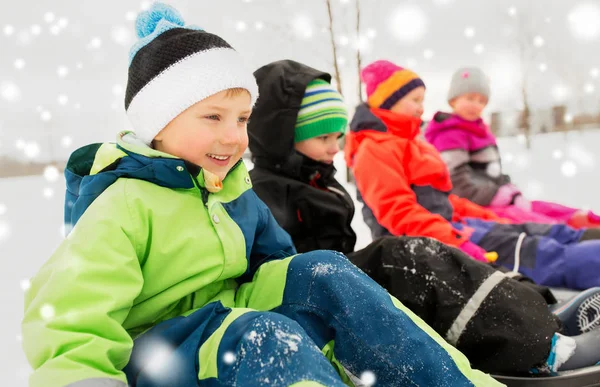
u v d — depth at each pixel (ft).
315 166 5.49
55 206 12.32
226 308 2.81
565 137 18.44
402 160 6.65
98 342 2.42
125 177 3.15
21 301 5.76
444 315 3.82
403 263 4.11
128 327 3.11
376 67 7.36
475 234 6.23
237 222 3.51
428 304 3.94
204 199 3.33
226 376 2.38
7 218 10.93
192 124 3.26
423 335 2.89
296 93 5.20
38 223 10.30
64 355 2.33
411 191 6.42
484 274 3.92
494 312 3.72
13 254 7.86
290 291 3.17
